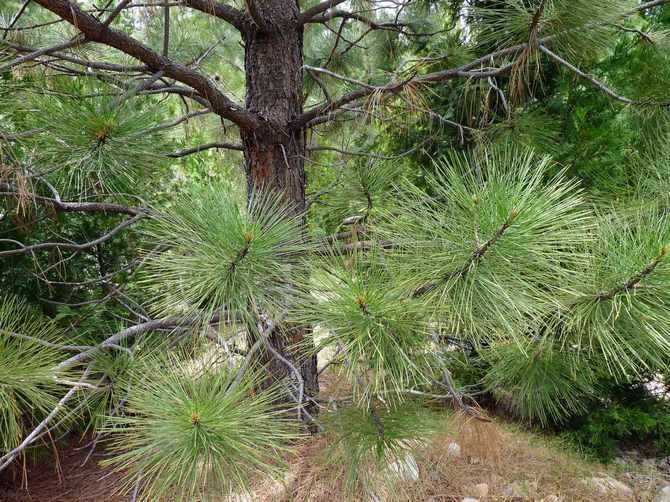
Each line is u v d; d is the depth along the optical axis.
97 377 1.80
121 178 1.72
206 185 1.41
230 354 1.31
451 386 1.53
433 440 1.47
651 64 2.00
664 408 3.15
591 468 2.87
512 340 1.55
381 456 1.29
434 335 1.17
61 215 2.82
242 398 1.16
